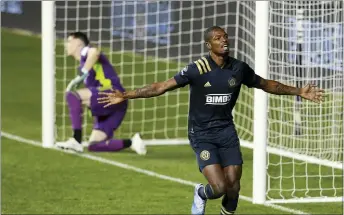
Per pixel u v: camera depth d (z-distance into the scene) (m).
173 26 47.06
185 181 25.97
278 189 25.17
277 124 30.11
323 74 27.62
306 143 28.61
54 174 26.64
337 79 26.53
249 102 35.59
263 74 22.80
